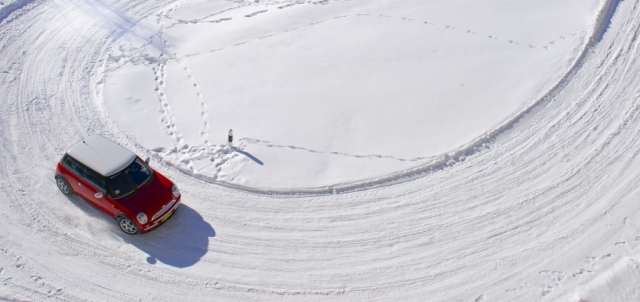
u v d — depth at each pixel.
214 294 11.79
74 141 15.65
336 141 15.81
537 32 20.25
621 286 11.80
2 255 12.29
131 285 11.87
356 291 11.97
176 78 18.20
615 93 17.48
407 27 20.48
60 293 11.62
